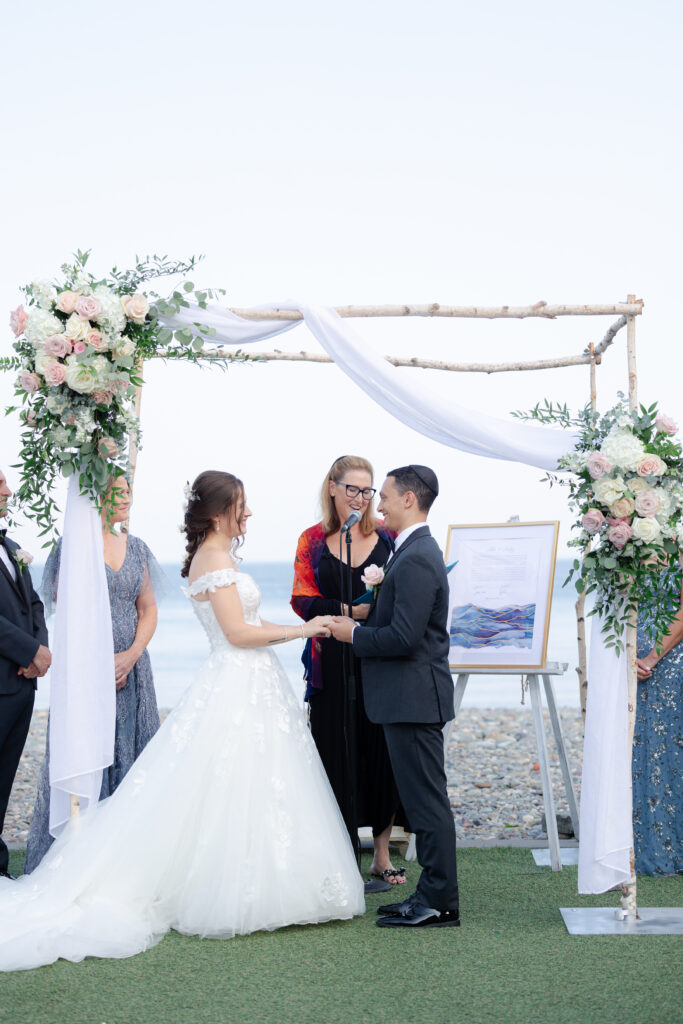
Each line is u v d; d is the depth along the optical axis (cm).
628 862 385
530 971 326
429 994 306
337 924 382
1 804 452
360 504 455
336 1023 283
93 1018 287
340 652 453
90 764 384
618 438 381
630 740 391
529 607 504
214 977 322
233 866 367
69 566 390
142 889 370
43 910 356
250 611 408
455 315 416
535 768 876
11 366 385
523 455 423
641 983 312
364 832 545
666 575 402
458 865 489
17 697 446
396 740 379
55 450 379
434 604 379
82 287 375
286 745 392
